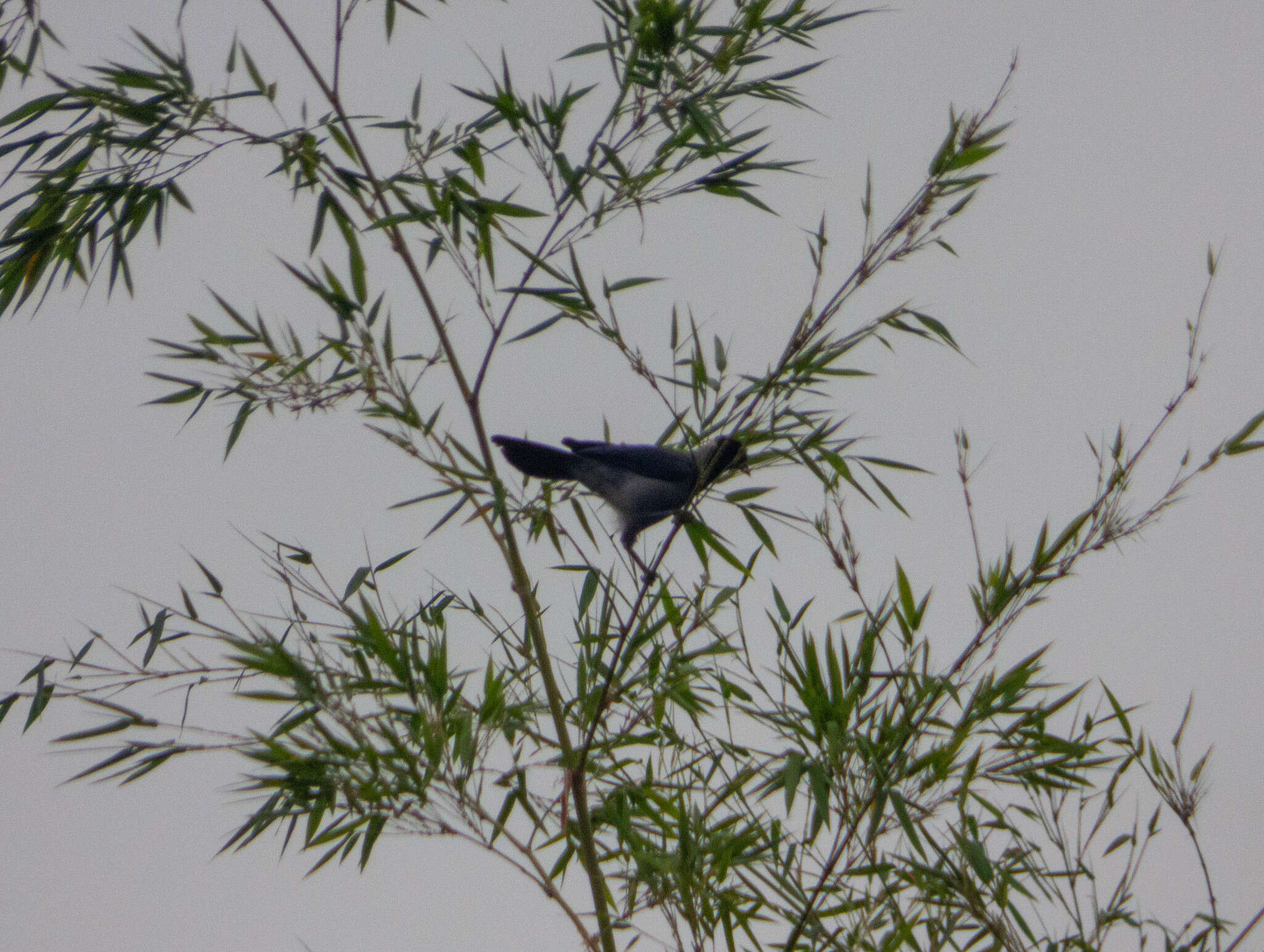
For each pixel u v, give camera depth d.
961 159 9.73
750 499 10.66
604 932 9.67
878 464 10.98
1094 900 9.40
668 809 10.32
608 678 9.91
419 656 9.83
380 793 9.45
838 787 9.48
